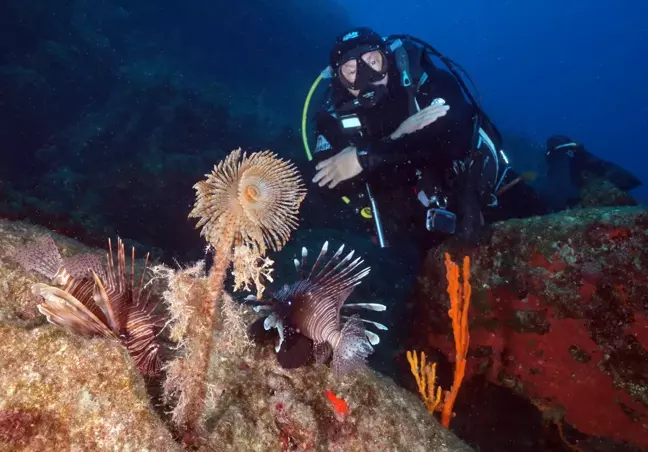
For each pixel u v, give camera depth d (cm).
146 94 1203
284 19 2161
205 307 139
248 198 115
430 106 433
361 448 219
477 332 440
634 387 362
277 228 120
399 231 517
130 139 1111
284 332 211
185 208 873
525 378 416
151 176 883
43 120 1150
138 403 147
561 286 394
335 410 222
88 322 155
